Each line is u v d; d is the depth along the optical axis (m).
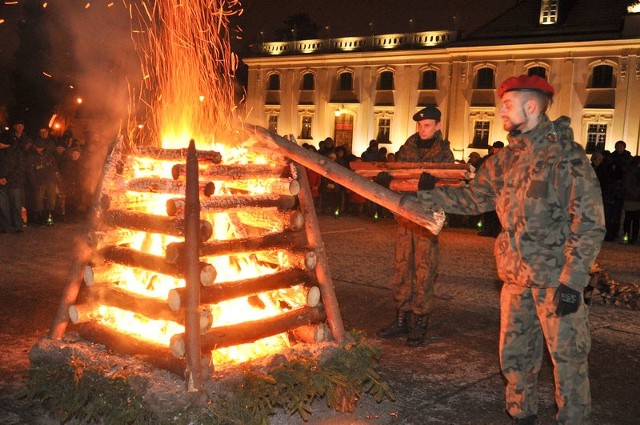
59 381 3.24
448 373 4.45
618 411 3.96
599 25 31.86
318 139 39.56
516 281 3.16
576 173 2.95
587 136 31.95
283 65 40.44
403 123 36.69
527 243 3.09
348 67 38.12
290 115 40.44
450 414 3.74
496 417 3.73
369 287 7.20
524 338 3.31
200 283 3.03
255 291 3.33
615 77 30.97
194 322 2.96
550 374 4.57
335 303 3.70
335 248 10.14
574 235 2.94
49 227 11.68
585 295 6.65
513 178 3.17
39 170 11.80
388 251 10.00
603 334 5.66
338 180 3.46
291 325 3.49
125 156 3.52
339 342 3.66
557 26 32.75
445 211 3.46
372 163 4.50
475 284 7.61
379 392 3.64
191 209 2.99
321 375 3.36
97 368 3.11
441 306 6.43
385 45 37.53
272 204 3.51
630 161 12.38
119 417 2.91
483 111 34.03
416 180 4.12
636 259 10.48
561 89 32.22
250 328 3.27
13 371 4.12
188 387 2.93
